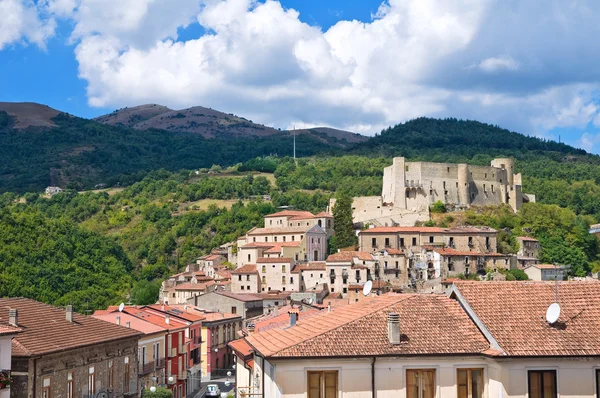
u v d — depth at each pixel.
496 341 39.66
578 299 43.28
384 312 43.12
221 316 145.12
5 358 50.56
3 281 182.38
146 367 90.31
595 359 38.75
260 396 48.62
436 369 39.78
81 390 65.12
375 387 39.34
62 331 65.12
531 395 38.62
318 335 41.00
